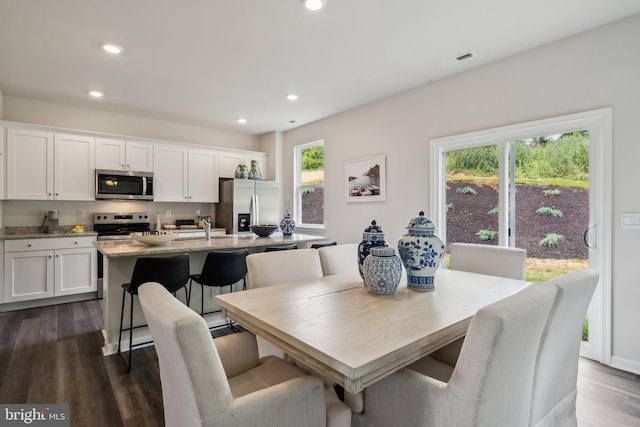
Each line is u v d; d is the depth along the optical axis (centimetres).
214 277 280
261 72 332
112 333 272
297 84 362
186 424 97
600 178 252
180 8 226
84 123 448
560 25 248
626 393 211
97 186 432
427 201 362
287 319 134
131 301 263
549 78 275
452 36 264
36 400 204
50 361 254
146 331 293
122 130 477
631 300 238
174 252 272
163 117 491
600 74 250
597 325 254
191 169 515
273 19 240
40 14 231
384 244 188
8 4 220
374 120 420
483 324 100
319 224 519
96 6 223
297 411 106
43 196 401
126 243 306
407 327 126
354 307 150
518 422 121
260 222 530
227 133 578
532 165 294
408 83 359
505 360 104
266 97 404
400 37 265
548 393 146
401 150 389
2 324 333
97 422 183
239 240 342
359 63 312
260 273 199
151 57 298
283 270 208
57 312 371
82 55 294
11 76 340
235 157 562
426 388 113
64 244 400
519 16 236
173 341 90
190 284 307
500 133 306
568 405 164
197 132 545
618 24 242
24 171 390
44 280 388
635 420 185
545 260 287
